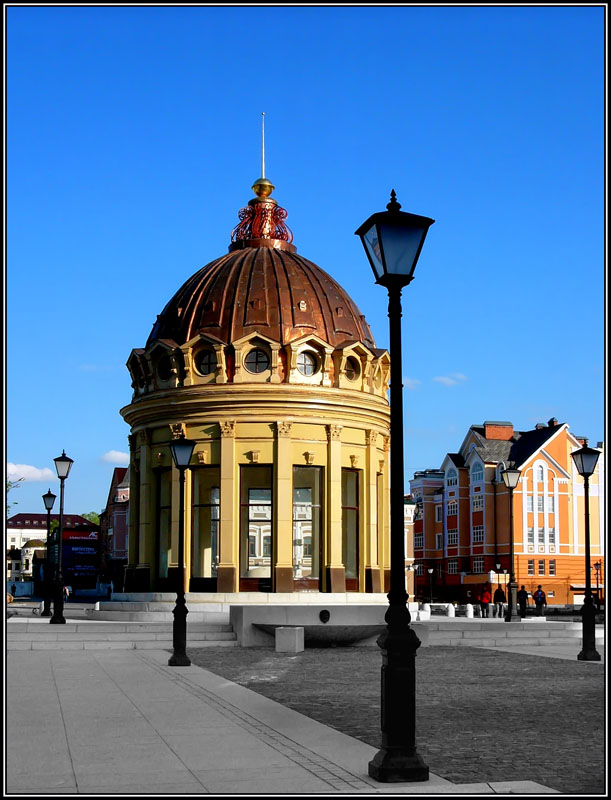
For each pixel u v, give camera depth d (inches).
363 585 1739.7
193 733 561.3
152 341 1825.8
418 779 440.5
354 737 557.3
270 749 509.7
